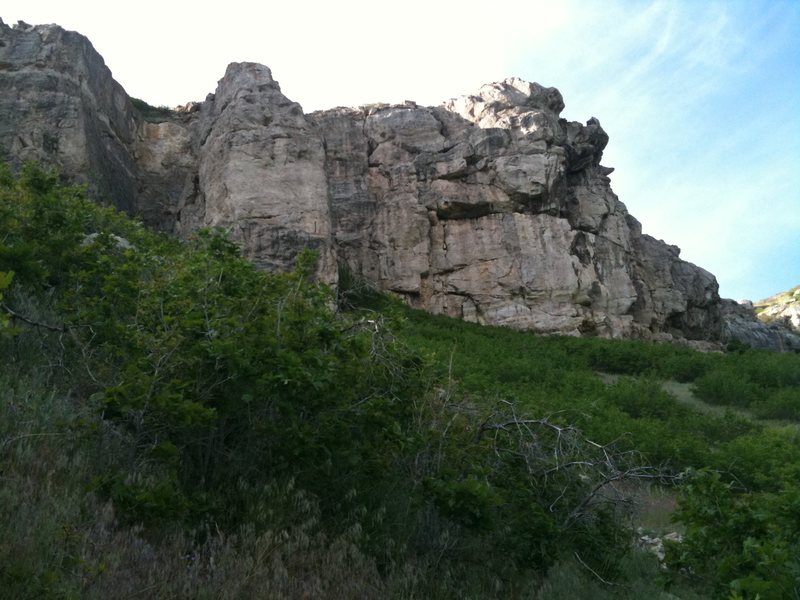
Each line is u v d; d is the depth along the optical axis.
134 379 5.23
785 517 5.14
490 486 6.18
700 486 5.68
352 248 33.84
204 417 5.05
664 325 39.06
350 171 35.72
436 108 38.66
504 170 34.78
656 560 6.80
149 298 6.49
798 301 80.75
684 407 19.78
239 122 28.66
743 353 31.72
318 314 6.56
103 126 29.41
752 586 4.25
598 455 7.11
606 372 26.83
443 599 5.01
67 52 27.83
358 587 4.52
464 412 7.29
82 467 4.65
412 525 5.61
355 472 5.69
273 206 27.19
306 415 5.75
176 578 4.00
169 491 4.53
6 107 25.39
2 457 4.44
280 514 4.95
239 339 5.74
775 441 13.67
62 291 7.33
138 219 13.90
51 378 5.99
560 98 39.06
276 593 4.11
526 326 32.47
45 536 3.68
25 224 7.95
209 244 7.76
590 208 37.56
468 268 33.88
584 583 5.86
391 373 6.64
